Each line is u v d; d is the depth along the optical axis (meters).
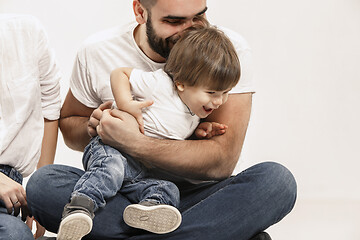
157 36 2.32
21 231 2.06
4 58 2.42
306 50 4.29
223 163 2.32
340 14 4.28
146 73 2.26
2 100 2.39
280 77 4.29
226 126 2.35
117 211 2.17
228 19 4.24
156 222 2.03
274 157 4.32
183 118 2.24
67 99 2.67
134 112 2.20
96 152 2.20
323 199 4.21
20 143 2.41
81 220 1.93
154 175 2.34
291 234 3.53
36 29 2.49
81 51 2.54
